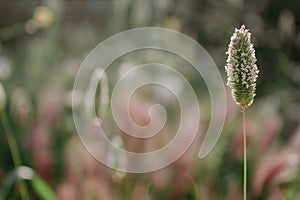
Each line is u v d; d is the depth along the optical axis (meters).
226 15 5.77
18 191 3.04
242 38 1.60
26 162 3.37
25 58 5.70
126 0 4.89
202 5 6.15
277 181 2.96
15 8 7.45
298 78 5.53
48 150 3.13
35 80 4.53
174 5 6.15
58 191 2.81
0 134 3.52
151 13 4.85
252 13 6.20
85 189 2.67
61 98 3.63
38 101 3.94
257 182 2.98
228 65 1.62
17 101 3.77
